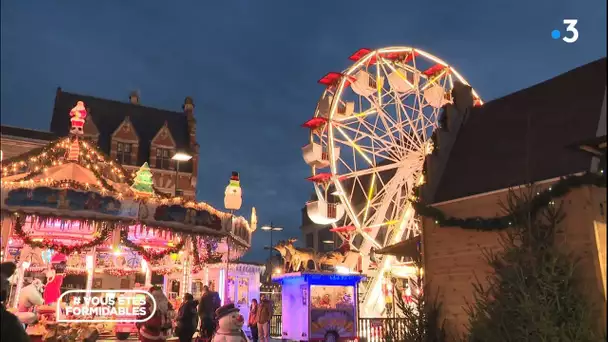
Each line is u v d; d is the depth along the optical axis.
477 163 11.12
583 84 10.23
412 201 11.45
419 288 12.05
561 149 9.46
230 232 16.59
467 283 10.23
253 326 20.72
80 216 13.19
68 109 40.28
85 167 14.91
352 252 30.05
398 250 13.27
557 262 8.21
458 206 10.84
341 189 29.70
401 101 31.52
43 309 14.20
